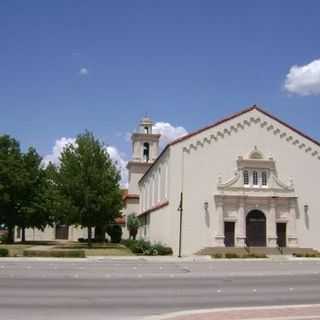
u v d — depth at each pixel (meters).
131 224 73.25
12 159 67.44
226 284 21.64
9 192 66.81
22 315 13.05
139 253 46.44
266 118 50.44
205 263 36.28
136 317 12.97
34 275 24.59
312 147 50.81
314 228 49.72
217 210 48.03
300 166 50.44
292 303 16.11
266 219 48.94
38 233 84.44
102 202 52.91
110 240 73.19
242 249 46.66
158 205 52.59
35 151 69.81
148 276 24.98
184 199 47.75
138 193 85.31
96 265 32.69
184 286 20.64
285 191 49.59
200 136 48.97
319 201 50.22
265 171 49.88
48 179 67.94
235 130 49.78
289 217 49.50
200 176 48.41
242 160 49.22
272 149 50.19
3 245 60.22
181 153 48.47
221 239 47.50
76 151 54.75
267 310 13.83
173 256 44.09
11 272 26.33
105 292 18.27
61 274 25.34
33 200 68.12
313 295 18.11
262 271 28.98
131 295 17.55
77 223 53.84
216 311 13.63
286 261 39.31
